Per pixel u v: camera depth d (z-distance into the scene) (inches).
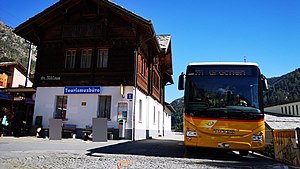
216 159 339.0
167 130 1338.6
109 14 697.6
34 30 730.2
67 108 678.5
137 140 644.1
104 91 666.8
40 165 245.6
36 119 692.1
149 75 831.1
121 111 647.1
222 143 317.4
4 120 660.7
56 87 701.3
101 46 700.7
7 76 1300.4
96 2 683.4
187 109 337.7
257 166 280.8
